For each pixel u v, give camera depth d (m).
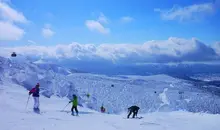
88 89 64.62
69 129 9.99
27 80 24.17
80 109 21.25
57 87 25.84
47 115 13.60
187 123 13.92
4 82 21.92
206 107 77.50
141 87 101.12
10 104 15.29
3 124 9.66
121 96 69.62
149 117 16.70
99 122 12.77
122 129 11.11
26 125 9.91
